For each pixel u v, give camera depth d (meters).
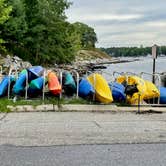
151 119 11.73
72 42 74.44
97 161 7.18
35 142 8.48
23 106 13.20
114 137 9.01
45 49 58.47
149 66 104.81
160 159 7.34
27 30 54.06
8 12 44.16
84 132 9.51
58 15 62.47
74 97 15.16
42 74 15.09
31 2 56.31
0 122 10.80
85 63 99.44
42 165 6.93
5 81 14.96
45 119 11.40
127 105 14.80
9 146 8.16
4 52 51.00
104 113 13.04
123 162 7.13
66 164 7.00
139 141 8.67
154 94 15.12
